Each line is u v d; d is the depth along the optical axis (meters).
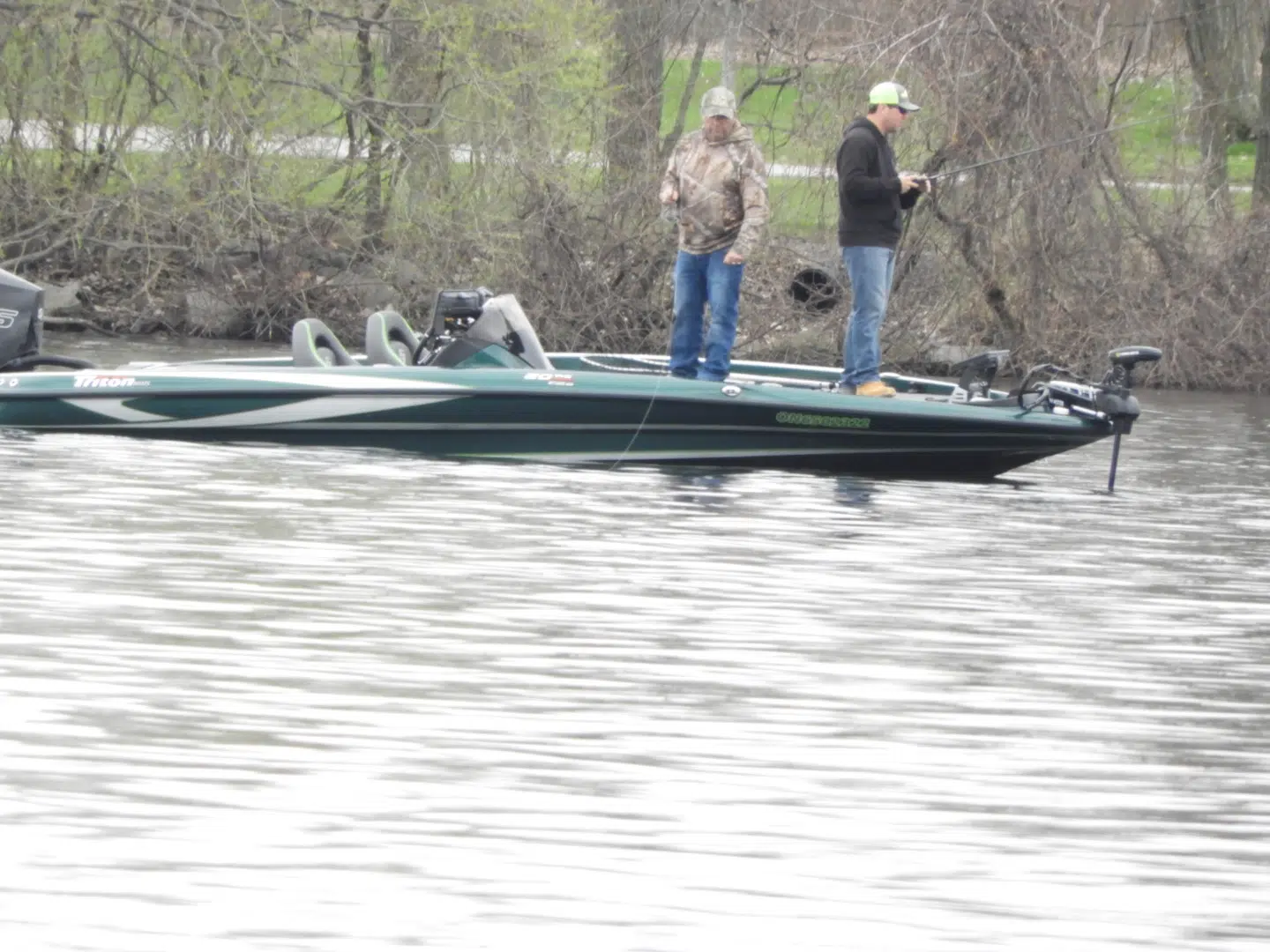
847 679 25.64
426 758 21.81
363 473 40.31
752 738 22.95
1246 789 21.69
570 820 20.08
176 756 21.61
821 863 19.19
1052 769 22.20
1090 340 72.44
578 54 75.25
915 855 19.45
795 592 30.66
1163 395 69.31
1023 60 69.81
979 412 42.66
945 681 25.70
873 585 31.44
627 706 24.03
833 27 72.38
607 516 36.72
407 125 76.44
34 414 43.66
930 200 71.75
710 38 77.12
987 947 17.41
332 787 20.78
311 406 42.94
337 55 77.31
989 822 20.45
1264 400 68.25
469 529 34.78
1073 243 71.75
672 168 45.12
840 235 44.19
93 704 23.33
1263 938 17.75
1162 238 71.88
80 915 17.45
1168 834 20.23
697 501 38.84
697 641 27.31
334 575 30.59
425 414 42.81
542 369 43.59
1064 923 17.97
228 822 19.72
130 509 35.38
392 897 18.05
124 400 43.28
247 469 40.16
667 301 75.50
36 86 78.25
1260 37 77.38
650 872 18.83
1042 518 38.69
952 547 35.03
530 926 17.55
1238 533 37.69
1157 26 74.31
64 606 27.97
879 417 42.59
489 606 28.89
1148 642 28.28
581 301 75.19
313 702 23.75
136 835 19.31
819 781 21.50
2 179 79.69
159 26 76.31
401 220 77.12
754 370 48.34
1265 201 74.94
